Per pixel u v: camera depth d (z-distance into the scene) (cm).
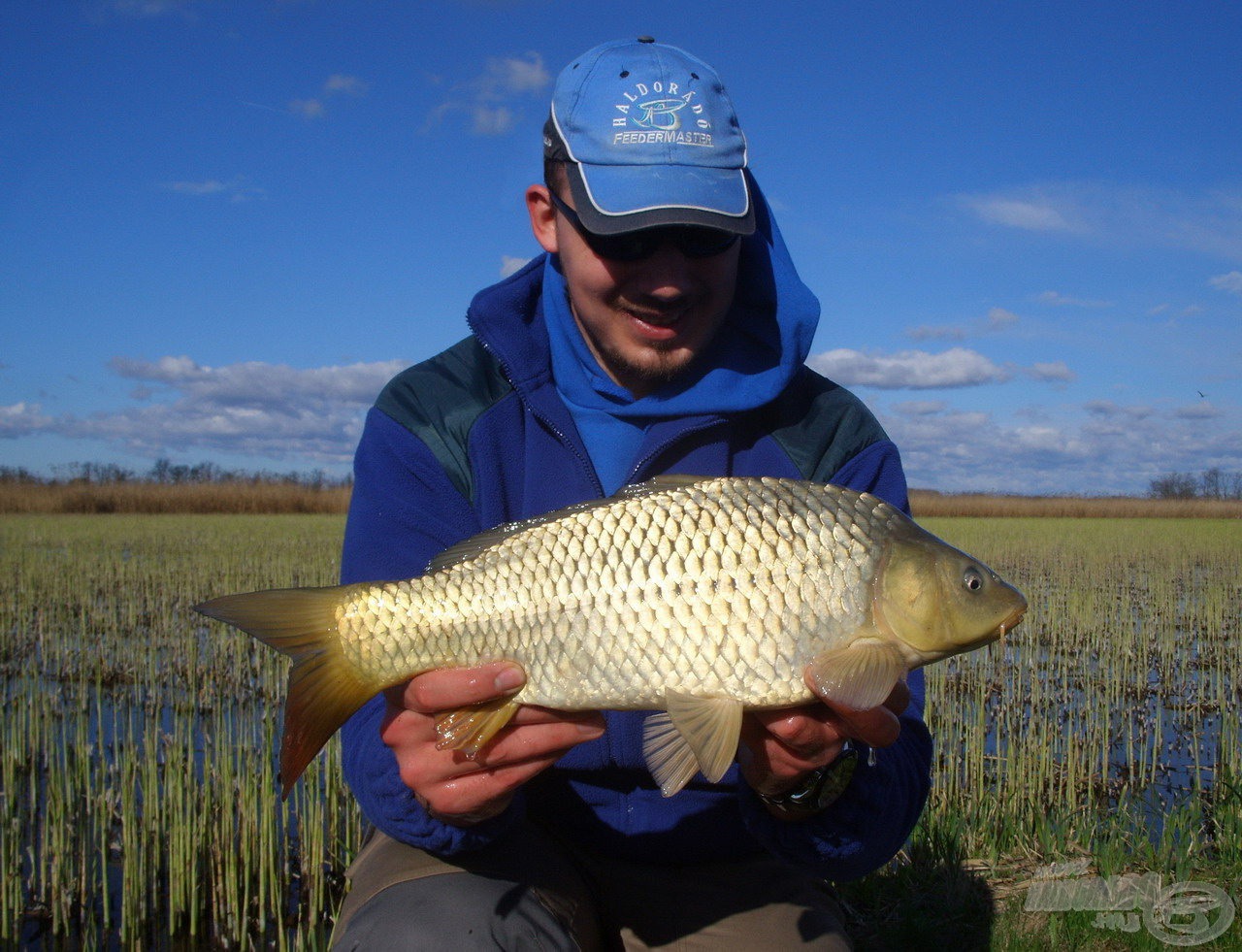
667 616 89
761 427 115
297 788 228
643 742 96
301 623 93
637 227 98
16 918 172
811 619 90
